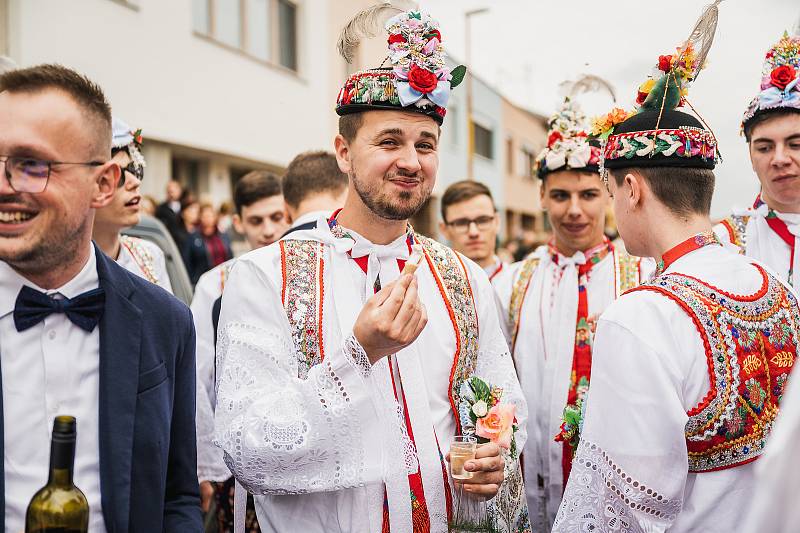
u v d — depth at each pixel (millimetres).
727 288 1736
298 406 1706
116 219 2807
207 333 3287
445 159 17156
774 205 2717
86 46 7863
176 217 7109
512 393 2115
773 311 1765
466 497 1875
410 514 1791
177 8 9375
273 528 1861
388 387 1851
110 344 1576
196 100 9781
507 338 3299
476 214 4066
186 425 1748
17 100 1433
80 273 1590
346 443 1692
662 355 1651
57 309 1537
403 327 1665
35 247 1438
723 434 1669
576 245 3174
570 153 3062
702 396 1665
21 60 6930
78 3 7727
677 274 1766
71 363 1549
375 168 1875
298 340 1872
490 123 21172
